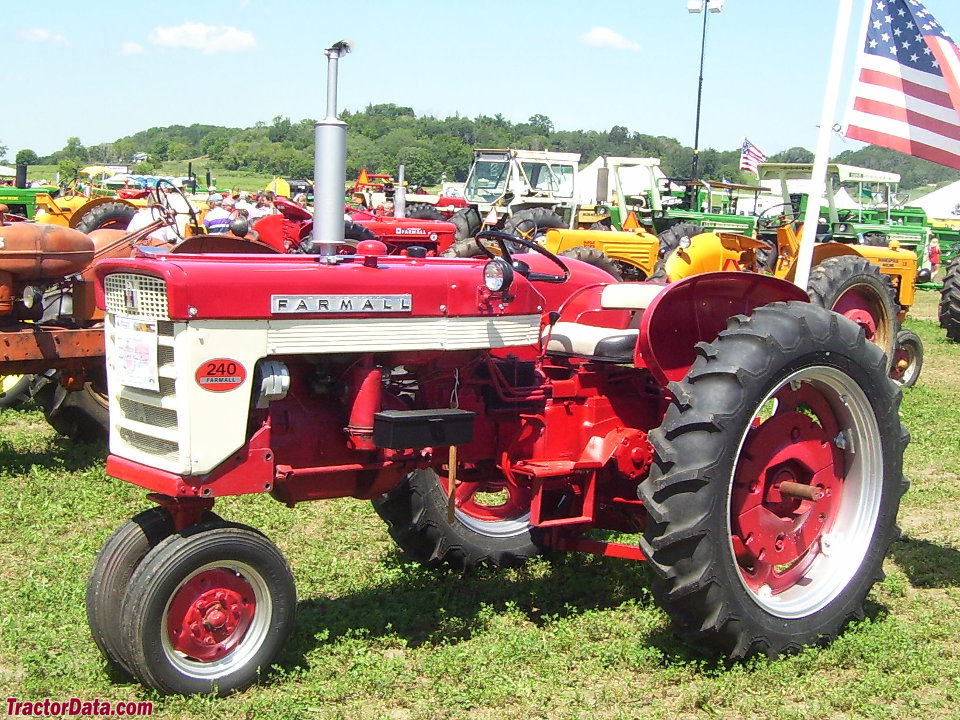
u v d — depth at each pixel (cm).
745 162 2548
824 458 437
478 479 455
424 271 399
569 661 399
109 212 1405
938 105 658
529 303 425
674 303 428
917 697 379
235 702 361
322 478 395
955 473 714
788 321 404
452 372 424
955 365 1260
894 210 2667
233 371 355
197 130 12669
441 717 357
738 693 377
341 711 355
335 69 376
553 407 446
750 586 416
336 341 375
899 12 662
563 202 1830
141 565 354
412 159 6475
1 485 627
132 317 363
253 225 1198
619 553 453
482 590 480
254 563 367
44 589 458
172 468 354
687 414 385
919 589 495
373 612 441
